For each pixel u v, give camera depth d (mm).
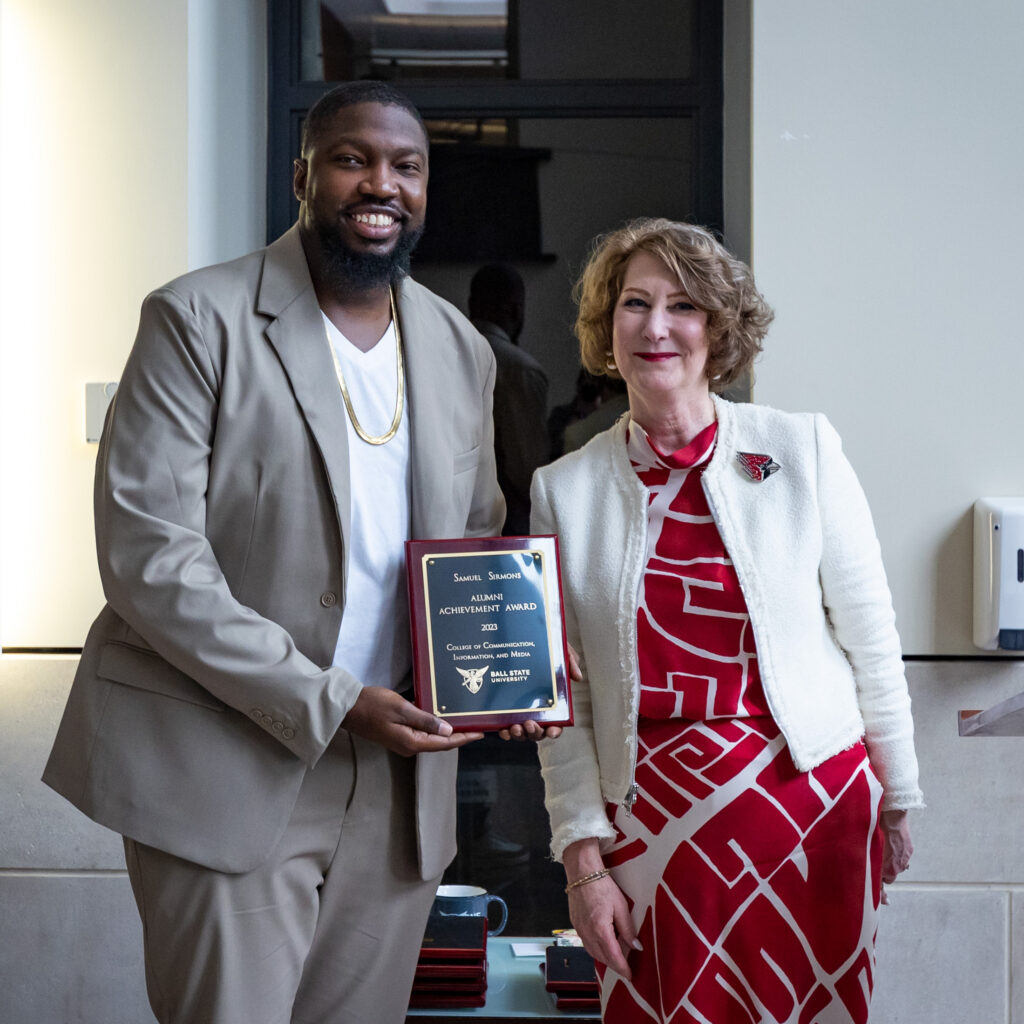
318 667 1649
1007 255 2566
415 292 1917
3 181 2645
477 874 2900
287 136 3072
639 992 1744
